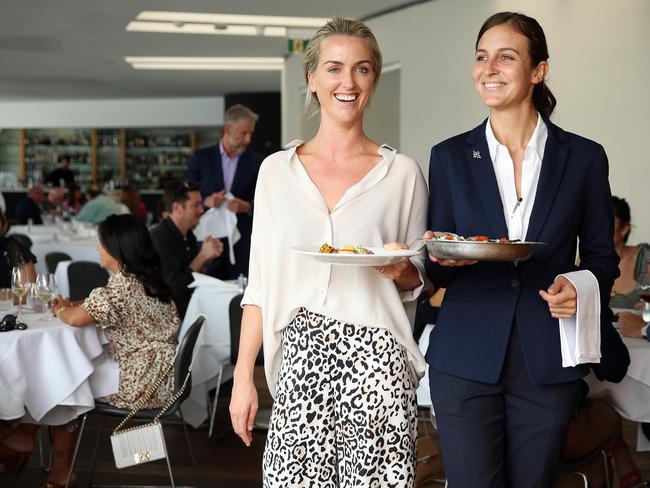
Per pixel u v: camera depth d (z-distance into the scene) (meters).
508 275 2.28
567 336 2.22
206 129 17.56
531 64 2.28
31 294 4.18
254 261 2.32
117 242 4.08
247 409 2.29
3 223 4.81
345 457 2.19
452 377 2.29
